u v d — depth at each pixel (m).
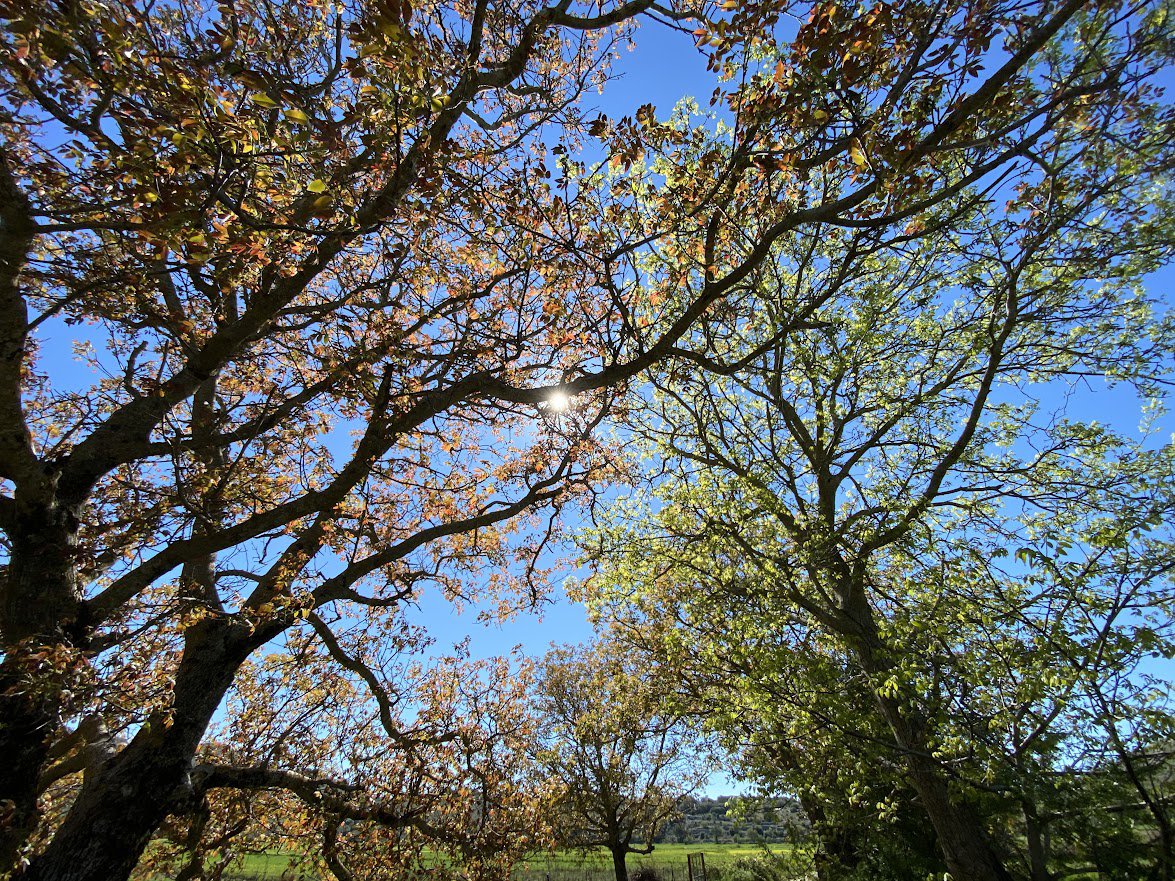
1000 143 6.12
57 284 5.72
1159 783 6.08
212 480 7.09
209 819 9.99
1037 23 4.95
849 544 9.76
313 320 6.60
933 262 12.01
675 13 6.11
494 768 11.34
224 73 5.26
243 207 5.36
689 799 25.34
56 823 8.25
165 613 6.05
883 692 7.45
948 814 8.76
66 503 5.88
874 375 13.57
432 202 6.40
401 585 9.91
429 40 5.62
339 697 11.72
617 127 6.16
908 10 5.09
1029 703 6.40
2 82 4.75
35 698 4.56
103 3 4.39
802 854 12.49
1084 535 8.22
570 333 8.03
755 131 5.85
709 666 11.23
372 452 6.91
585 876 28.78
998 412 12.66
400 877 9.99
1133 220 8.76
